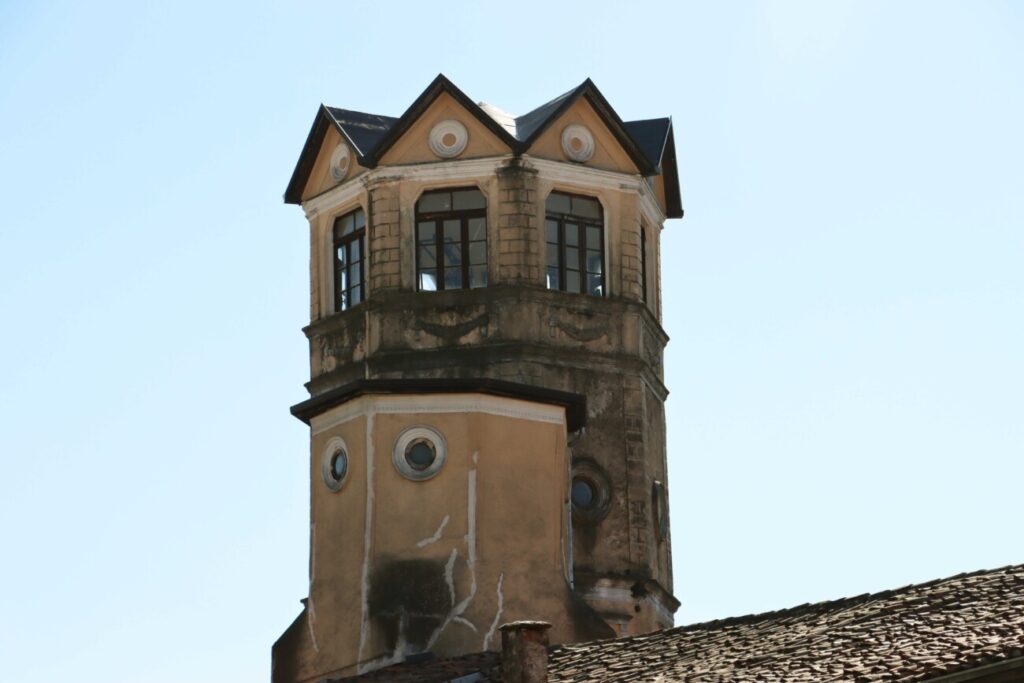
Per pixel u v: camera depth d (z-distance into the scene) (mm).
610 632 46438
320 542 47625
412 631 45594
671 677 35000
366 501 46750
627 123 55781
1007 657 30375
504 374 50625
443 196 51875
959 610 33594
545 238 51812
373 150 51719
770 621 36844
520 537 46469
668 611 52562
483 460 46688
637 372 52281
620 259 52656
